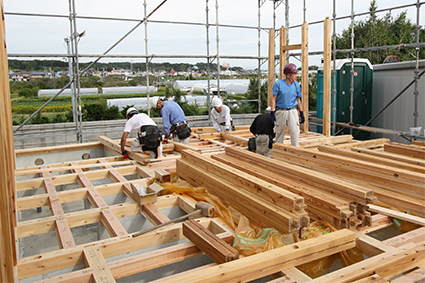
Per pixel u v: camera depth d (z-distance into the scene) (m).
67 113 14.03
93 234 4.02
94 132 7.95
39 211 4.82
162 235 2.41
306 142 5.43
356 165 3.24
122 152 4.90
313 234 2.31
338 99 7.77
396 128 7.54
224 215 2.76
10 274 1.69
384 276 1.93
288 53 7.93
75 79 7.00
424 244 2.16
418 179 2.72
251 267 1.81
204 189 3.30
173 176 4.03
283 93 4.71
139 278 2.28
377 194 2.94
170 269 2.33
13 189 2.84
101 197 3.20
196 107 12.61
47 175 4.14
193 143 5.84
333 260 2.23
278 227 2.28
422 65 6.76
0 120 1.70
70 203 5.19
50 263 2.04
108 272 1.88
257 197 2.62
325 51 6.36
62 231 2.47
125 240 2.29
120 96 17.52
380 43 13.13
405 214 2.60
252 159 3.60
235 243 2.27
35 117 12.38
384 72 7.79
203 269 1.79
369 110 7.99
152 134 4.62
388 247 2.12
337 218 2.34
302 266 2.12
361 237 2.28
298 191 2.66
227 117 6.19
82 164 4.85
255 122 4.86
